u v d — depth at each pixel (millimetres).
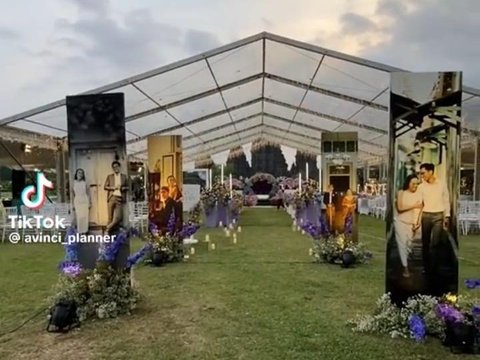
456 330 3289
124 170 4508
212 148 21328
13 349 3432
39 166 14258
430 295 3895
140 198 17375
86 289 4250
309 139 19000
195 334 3703
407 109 3936
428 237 3914
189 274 6051
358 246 6859
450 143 3873
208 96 10289
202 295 4934
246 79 9547
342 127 13742
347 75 8445
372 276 5820
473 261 6973
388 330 3672
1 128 9219
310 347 3391
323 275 5910
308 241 9344
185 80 8586
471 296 4477
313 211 11977
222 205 12812
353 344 3441
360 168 21891
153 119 11367
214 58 7812
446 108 3867
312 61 8102
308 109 12266
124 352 3344
